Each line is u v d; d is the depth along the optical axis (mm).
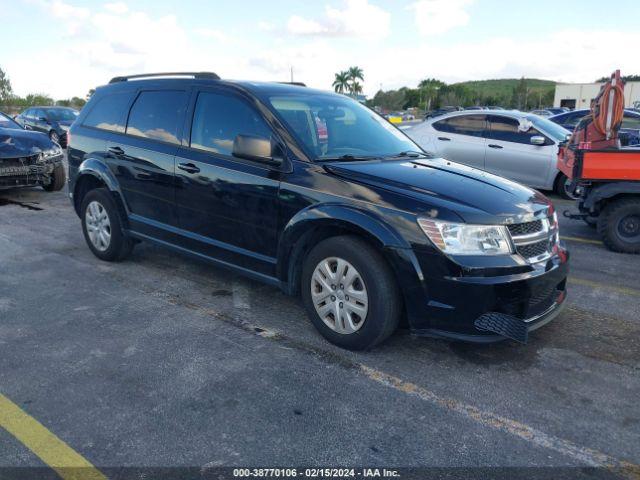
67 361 3484
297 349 3695
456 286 3176
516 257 3293
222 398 3082
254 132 4090
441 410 3008
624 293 4945
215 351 3650
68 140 5727
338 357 3588
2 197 9117
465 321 3217
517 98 102500
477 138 10148
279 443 2695
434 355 3645
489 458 2617
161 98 4855
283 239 3822
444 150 10430
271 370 3404
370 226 3342
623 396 3197
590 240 6953
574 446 2727
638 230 6176
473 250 3207
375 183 3531
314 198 3635
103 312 4281
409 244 3250
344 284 3561
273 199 3857
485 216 3260
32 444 2670
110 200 5258
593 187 6383
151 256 5770
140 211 5023
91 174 5359
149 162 4773
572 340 3932
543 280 3363
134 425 2824
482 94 124812
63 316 4191
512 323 3270
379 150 4316
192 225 4543
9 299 4523
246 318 4203
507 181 4020
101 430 2779
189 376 3316
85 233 5648
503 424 2893
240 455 2604
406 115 60594
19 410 2945
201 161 4348
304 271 3801
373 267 3385
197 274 5227
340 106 4648
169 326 4039
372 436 2764
